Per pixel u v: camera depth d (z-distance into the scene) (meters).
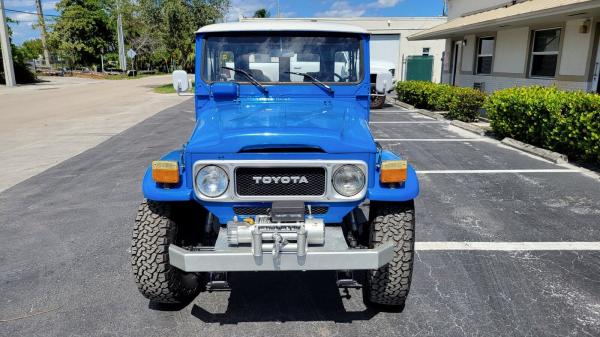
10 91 29.91
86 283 3.93
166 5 29.44
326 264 2.81
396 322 3.32
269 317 3.42
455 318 3.35
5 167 8.39
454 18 18.94
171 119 14.94
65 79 47.53
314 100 3.96
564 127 7.95
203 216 3.71
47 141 11.04
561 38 11.42
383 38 28.69
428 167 7.77
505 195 6.20
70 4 61.50
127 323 3.33
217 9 30.47
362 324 3.31
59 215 5.69
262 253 2.82
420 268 4.12
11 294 3.76
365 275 3.47
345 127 3.23
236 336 3.18
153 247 3.20
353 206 3.04
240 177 2.99
